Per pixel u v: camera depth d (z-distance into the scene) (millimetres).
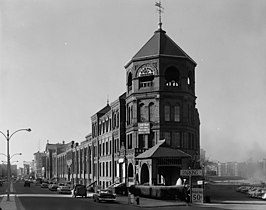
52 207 39125
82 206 40906
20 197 57438
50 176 178500
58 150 165500
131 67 66562
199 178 54594
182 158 53750
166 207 40312
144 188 53844
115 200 48688
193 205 42250
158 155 53625
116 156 73812
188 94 64438
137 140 64500
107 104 92000
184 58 64188
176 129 63000
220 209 37062
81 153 110312
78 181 112562
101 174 86375
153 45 65750
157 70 63438
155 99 63250
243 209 36875
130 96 66750
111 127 78875
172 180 57562
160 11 68375
